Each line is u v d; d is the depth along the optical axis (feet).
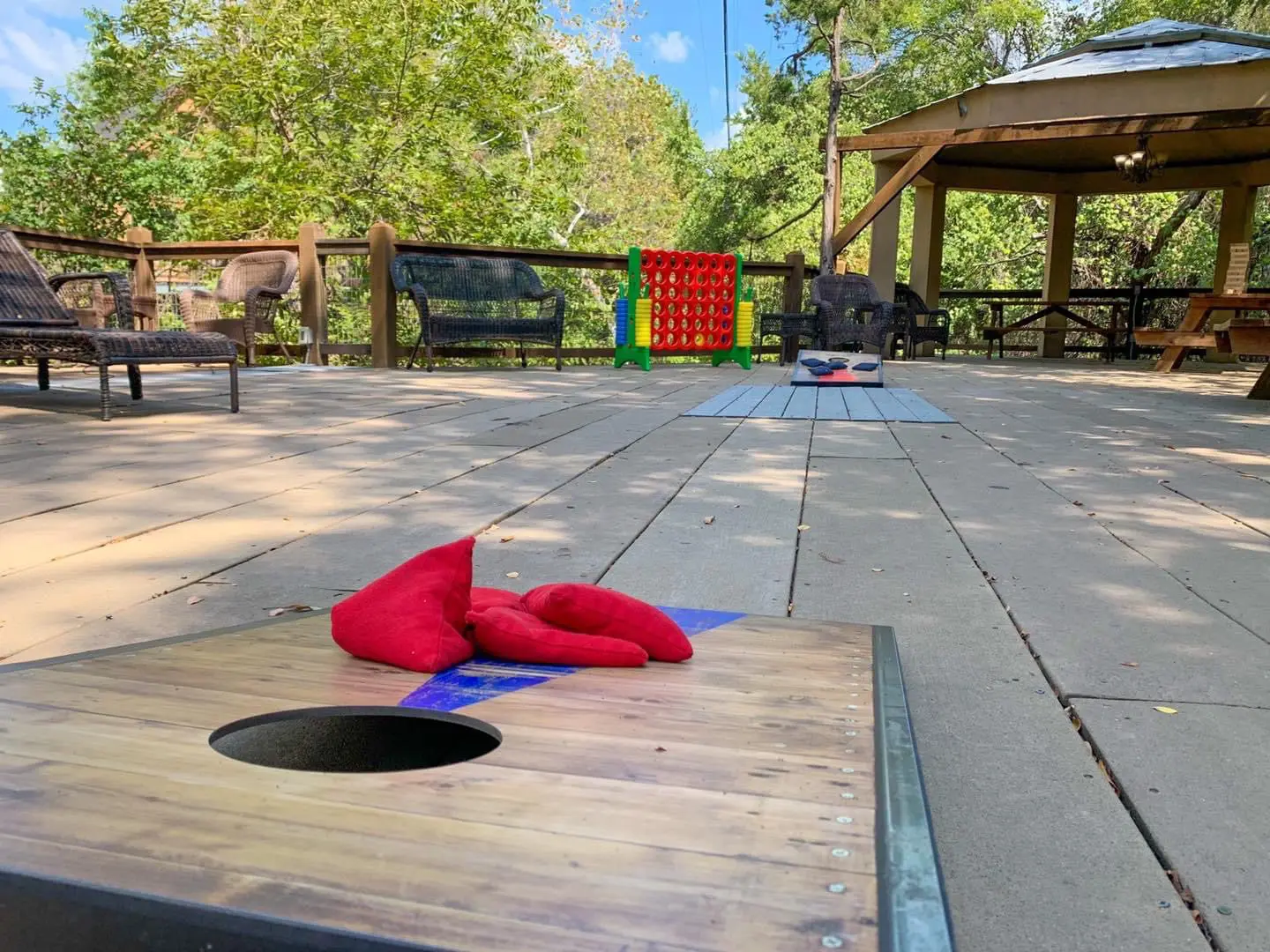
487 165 56.54
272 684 3.78
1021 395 23.45
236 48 48.29
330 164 47.62
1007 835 3.67
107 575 7.08
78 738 3.16
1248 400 22.22
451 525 8.76
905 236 73.97
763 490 10.64
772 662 4.33
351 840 2.50
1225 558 7.95
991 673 5.38
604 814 2.66
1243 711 4.87
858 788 2.88
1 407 17.22
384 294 29.17
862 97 79.82
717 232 82.43
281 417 16.72
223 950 2.20
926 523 9.14
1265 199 56.65
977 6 73.46
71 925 2.31
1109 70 32.04
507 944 2.08
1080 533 8.79
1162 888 3.34
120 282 18.63
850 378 25.35
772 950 2.07
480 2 49.96
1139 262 62.54
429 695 3.67
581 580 7.04
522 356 32.04
